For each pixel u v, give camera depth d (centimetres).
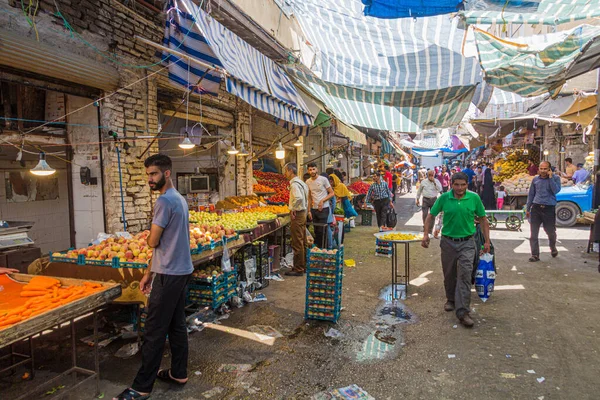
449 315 525
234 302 554
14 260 460
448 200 522
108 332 468
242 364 393
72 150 622
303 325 493
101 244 486
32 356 370
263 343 440
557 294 599
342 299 593
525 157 1961
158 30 692
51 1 496
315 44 889
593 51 664
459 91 814
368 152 3008
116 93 605
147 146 672
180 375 354
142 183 664
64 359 405
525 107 1378
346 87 816
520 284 654
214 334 464
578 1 468
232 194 1039
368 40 746
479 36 596
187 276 343
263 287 649
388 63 805
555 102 1197
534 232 809
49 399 322
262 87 586
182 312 356
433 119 976
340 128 1077
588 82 1091
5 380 364
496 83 765
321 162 1798
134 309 449
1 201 578
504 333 464
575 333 459
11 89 539
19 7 457
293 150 1571
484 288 577
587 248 901
